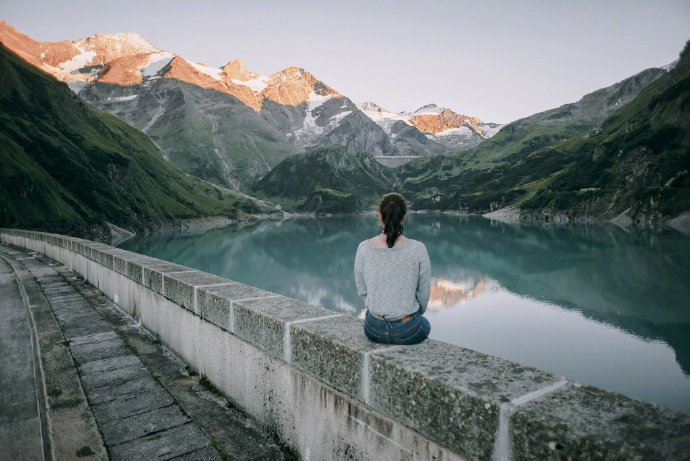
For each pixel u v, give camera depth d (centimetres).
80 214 13675
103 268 1074
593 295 4816
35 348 673
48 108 18962
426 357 290
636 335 3275
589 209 17338
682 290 5009
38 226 11719
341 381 323
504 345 3003
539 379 248
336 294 5575
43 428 429
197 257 9006
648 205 15000
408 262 318
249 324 440
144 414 461
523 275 6281
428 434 255
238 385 471
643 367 2578
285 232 16738
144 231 15712
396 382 276
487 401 221
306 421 368
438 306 4294
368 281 329
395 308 316
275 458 383
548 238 11481
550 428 193
